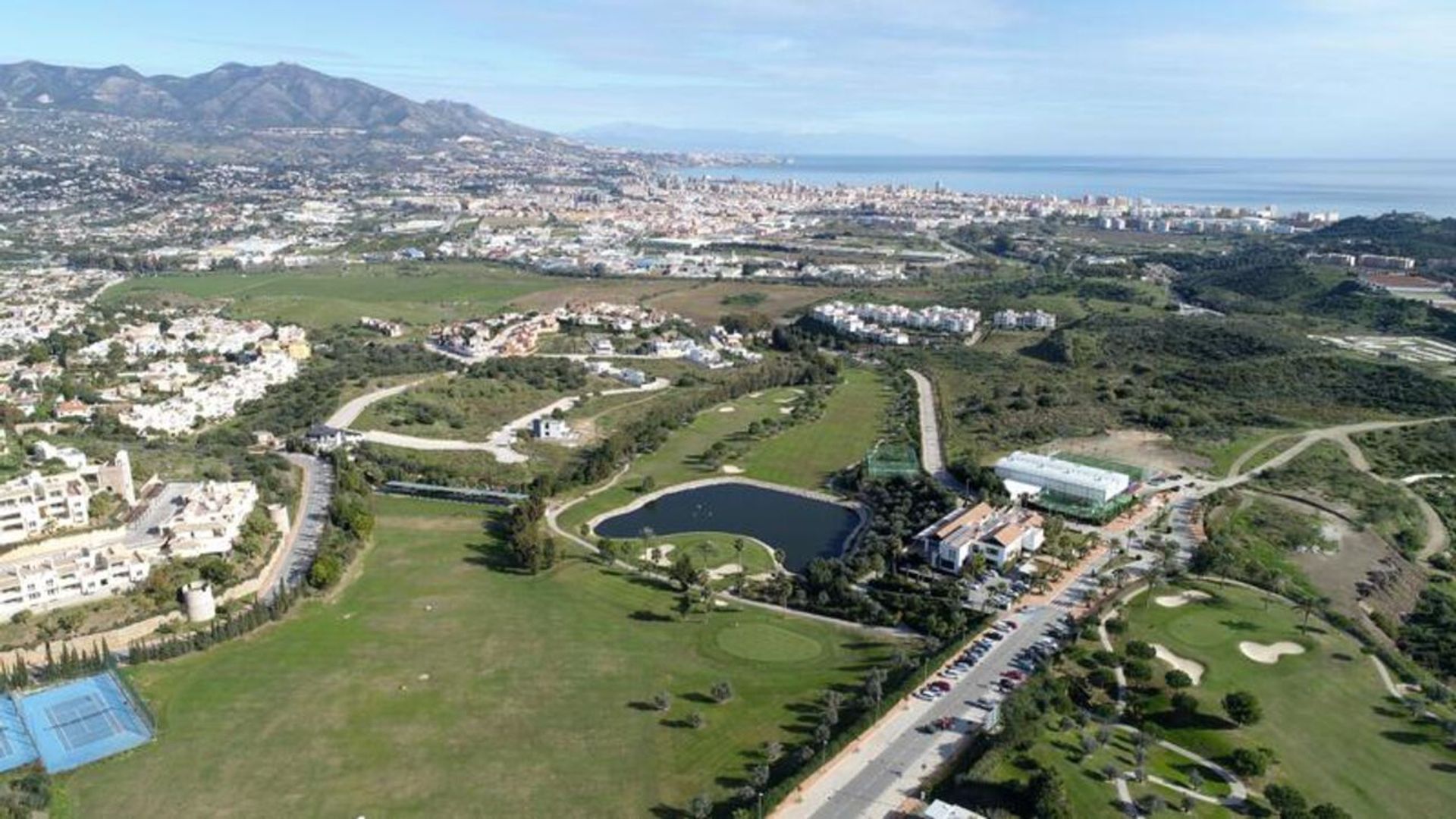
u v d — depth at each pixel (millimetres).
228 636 198750
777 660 194625
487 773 156125
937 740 162625
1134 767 152125
